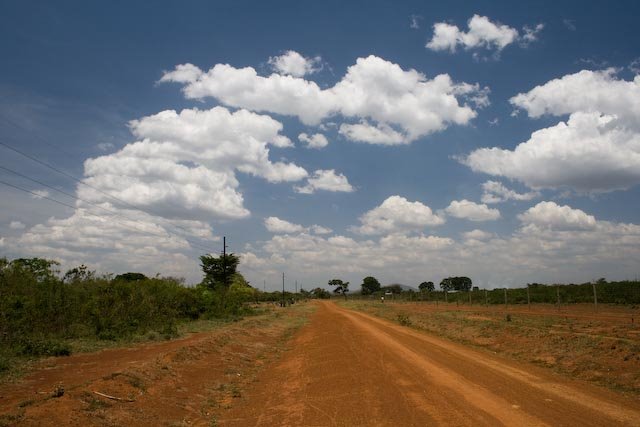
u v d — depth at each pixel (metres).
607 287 49.22
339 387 13.12
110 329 23.05
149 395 11.65
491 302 64.25
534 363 17.59
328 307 83.00
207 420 10.88
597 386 13.01
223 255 63.12
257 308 75.31
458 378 13.59
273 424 10.07
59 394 9.91
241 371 17.48
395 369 15.21
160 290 33.66
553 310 41.44
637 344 16.55
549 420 9.07
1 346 16.00
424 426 8.94
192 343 19.72
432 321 36.75
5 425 8.11
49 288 22.39
